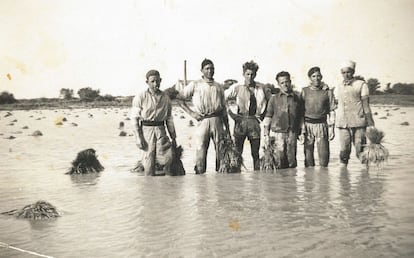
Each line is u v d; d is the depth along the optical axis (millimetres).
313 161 8453
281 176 7762
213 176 7926
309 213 5750
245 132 8227
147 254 4691
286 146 8305
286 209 5934
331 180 7375
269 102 8266
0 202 6711
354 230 5133
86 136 11539
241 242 4879
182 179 7766
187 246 4828
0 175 8281
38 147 10438
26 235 5410
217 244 4848
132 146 10445
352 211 5781
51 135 11438
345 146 8328
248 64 8172
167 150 8102
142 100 8062
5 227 5707
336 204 6086
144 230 5352
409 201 6102
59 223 5762
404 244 4727
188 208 6094
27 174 8289
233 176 7875
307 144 8359
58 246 5031
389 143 8992
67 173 8320
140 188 7227
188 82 9000
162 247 4840
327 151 8344
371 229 5152
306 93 8273
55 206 6379
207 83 8094
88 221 5762
